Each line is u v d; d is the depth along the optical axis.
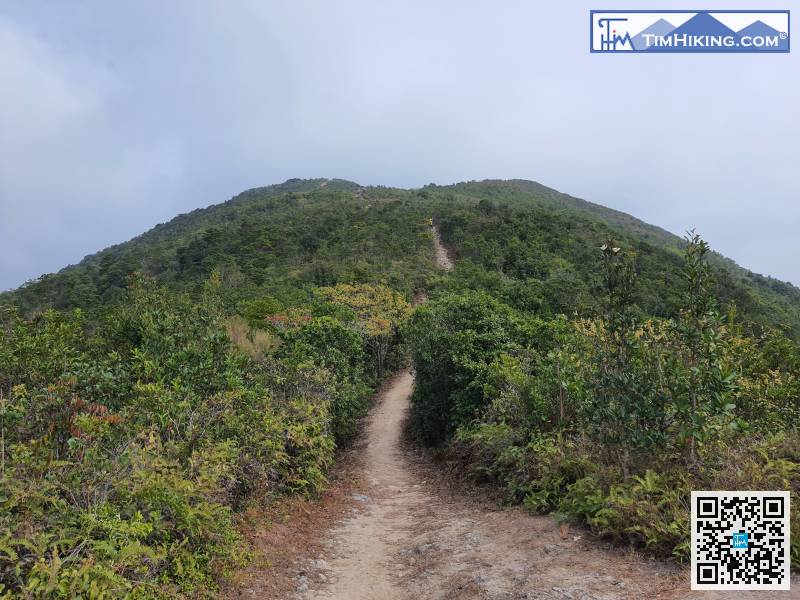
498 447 8.28
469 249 50.44
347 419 13.77
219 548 4.77
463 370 11.74
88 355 8.12
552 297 28.06
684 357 5.70
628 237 53.72
